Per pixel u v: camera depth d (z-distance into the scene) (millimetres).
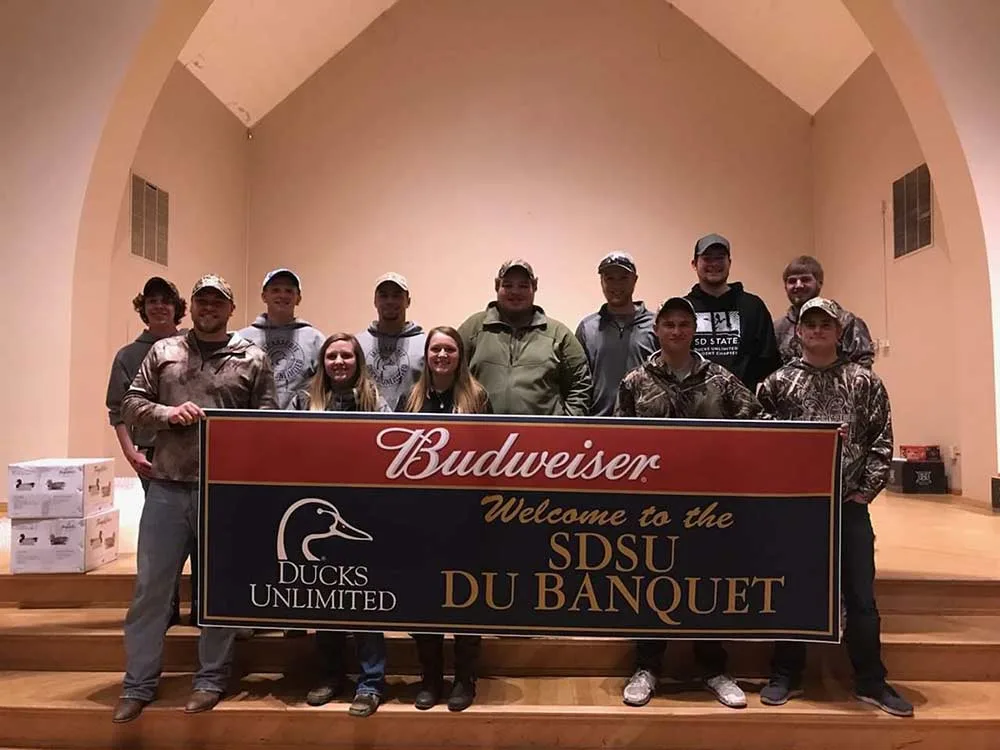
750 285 7824
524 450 2471
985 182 4711
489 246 7844
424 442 2484
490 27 7875
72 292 4730
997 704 2537
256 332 3414
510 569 2471
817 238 7809
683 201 7812
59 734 2535
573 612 2467
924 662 2773
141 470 2828
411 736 2492
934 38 4734
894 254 6285
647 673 2605
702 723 2457
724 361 3098
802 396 2561
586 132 7832
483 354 3045
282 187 8023
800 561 2445
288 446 2486
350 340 2658
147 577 2500
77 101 4793
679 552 2461
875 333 6648
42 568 3186
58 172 4777
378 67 7938
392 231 7922
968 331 4957
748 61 7781
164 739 2512
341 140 7969
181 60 6633
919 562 3344
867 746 2438
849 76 7031
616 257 3141
